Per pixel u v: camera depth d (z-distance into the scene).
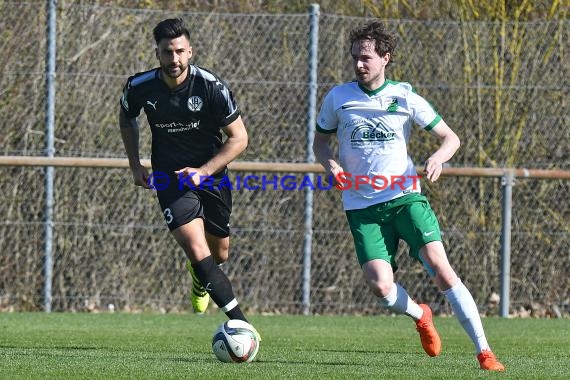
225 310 20.39
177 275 33.00
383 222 19.33
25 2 32.28
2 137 32.34
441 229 33.19
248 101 32.81
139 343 24.06
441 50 33.34
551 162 33.44
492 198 33.19
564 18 34.69
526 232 33.34
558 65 33.41
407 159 19.58
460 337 26.97
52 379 16.41
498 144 33.44
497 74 33.38
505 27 33.41
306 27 32.84
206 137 21.05
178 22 19.75
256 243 32.88
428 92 33.34
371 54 19.11
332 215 33.00
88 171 32.38
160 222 32.88
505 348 24.23
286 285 33.00
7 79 32.31
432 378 17.00
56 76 32.12
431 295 33.38
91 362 19.05
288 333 27.41
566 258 33.41
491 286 33.34
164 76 20.42
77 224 32.34
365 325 30.00
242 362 19.20
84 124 32.34
